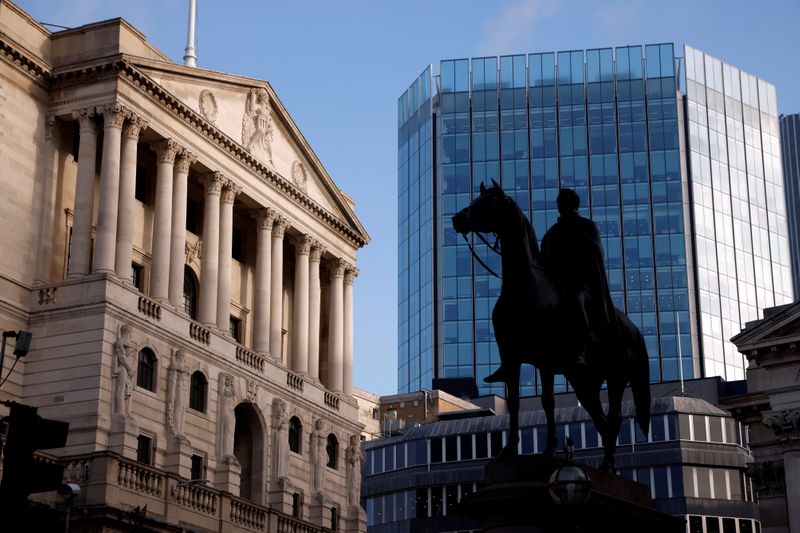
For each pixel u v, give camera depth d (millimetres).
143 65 63688
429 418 128000
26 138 61844
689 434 100250
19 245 60469
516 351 19406
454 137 153875
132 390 59438
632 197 148375
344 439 79438
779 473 58281
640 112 151250
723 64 159750
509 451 19062
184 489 59594
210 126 68312
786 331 56906
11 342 58969
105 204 61062
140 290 65438
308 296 78125
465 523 103375
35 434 18125
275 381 71875
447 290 148750
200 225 71750
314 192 80125
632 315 144375
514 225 19766
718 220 150750
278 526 66938
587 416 102250
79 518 53062
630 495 19547
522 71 154875
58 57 64125
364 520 79000
